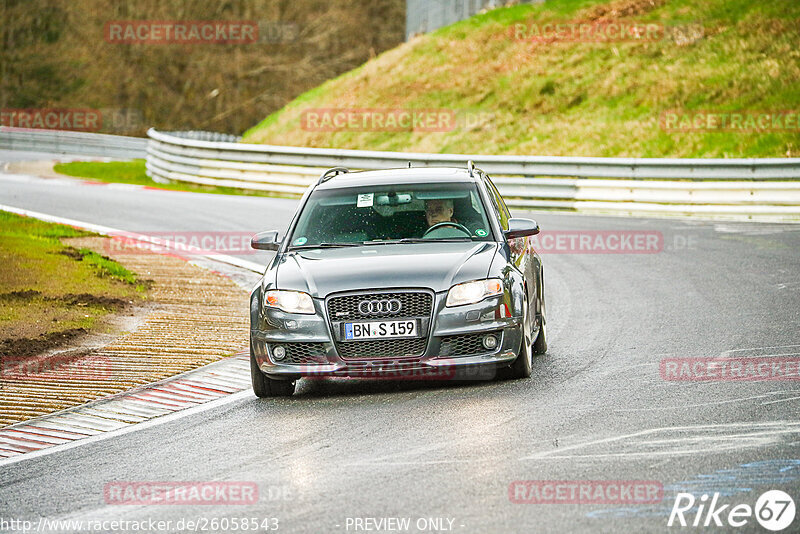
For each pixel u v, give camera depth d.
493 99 120.75
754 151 94.81
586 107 113.62
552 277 52.06
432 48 137.38
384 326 28.86
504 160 87.69
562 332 38.25
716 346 33.94
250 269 56.81
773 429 23.52
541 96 118.00
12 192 95.25
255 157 100.56
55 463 24.66
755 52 112.44
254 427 26.88
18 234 63.12
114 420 28.64
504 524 18.09
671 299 44.06
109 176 118.62
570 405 26.83
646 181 80.94
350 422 26.52
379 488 20.66
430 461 22.38
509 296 29.52
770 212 74.25
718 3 124.81
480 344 29.05
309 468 22.55
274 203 88.06
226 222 74.94
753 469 20.61
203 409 29.41
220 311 45.22
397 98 128.25
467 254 30.39
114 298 46.59
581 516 18.33
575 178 85.50
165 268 56.25
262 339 29.72
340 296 29.08
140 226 72.75
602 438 23.45
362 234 32.31
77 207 83.38
